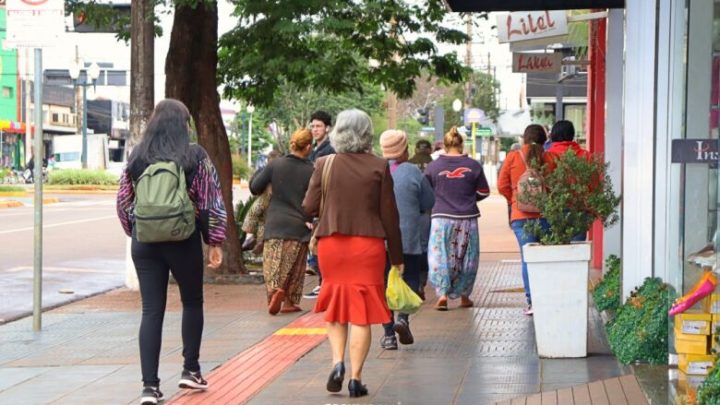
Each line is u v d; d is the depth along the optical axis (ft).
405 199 35.04
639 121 35.70
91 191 189.06
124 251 74.90
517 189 37.63
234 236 54.13
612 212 32.45
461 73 62.64
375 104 160.86
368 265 27.58
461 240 42.22
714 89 28.04
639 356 29.84
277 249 42.42
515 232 40.37
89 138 247.09
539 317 31.55
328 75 59.88
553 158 35.91
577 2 49.49
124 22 58.80
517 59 62.64
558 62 62.64
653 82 34.45
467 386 28.25
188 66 53.67
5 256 70.44
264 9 50.62
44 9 38.37
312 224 42.65
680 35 29.99
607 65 49.90
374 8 55.77
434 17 60.39
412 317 40.63
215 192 27.61
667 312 29.60
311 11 51.37
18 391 29.19
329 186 27.84
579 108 128.47
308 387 28.84
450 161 42.22
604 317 37.91
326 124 46.32
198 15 53.47
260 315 42.47
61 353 34.94
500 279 54.19
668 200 31.68
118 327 40.32
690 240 27.89
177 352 34.30
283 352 34.14
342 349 27.94
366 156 28.02
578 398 26.25
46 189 190.29
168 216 26.23
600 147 59.16
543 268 31.48
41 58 38.68
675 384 26.71
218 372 31.12
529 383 28.30
